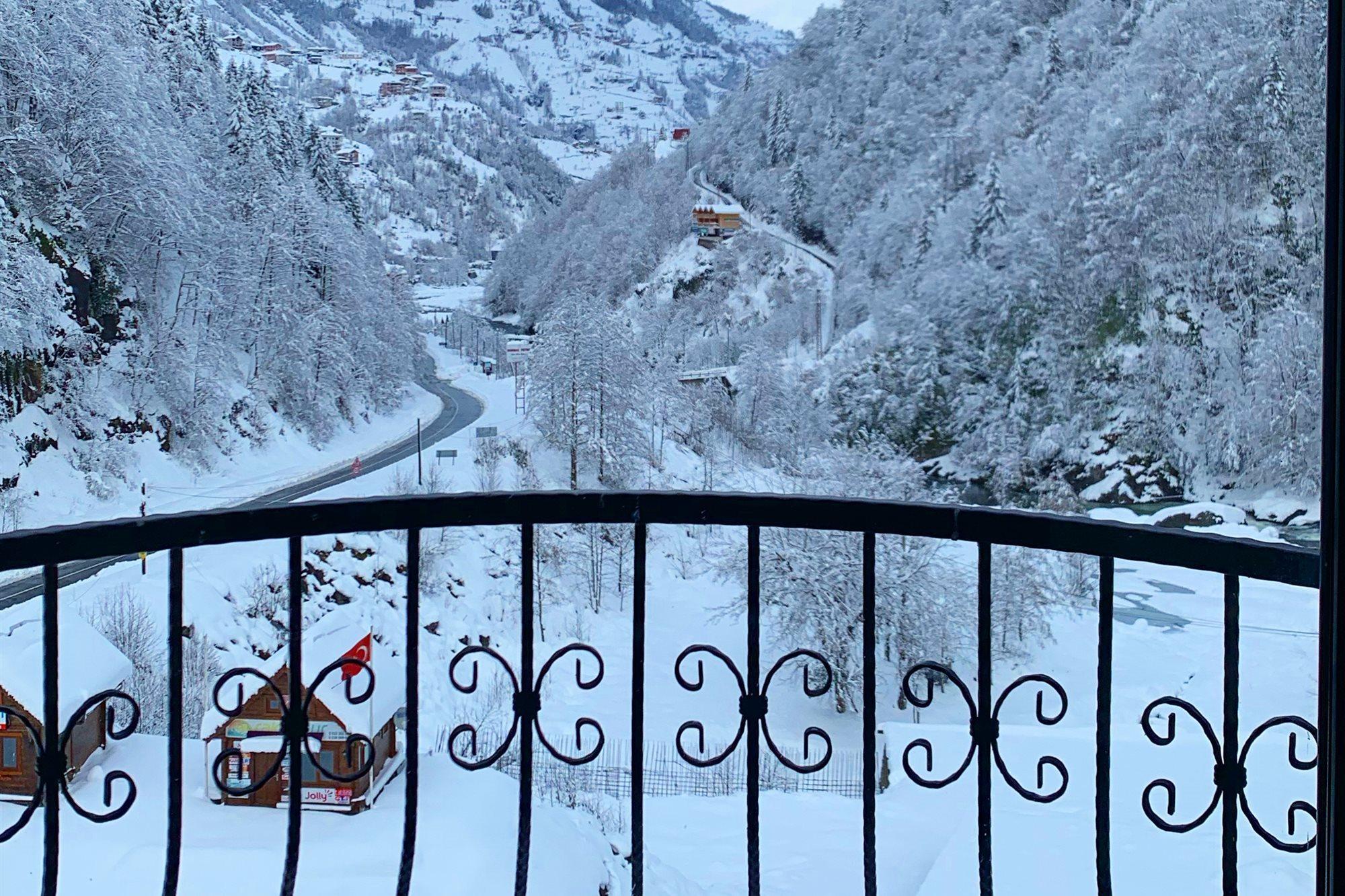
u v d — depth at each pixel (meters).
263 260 50.44
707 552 32.94
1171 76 57.19
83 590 21.56
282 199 53.44
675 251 107.38
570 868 8.82
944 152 76.81
